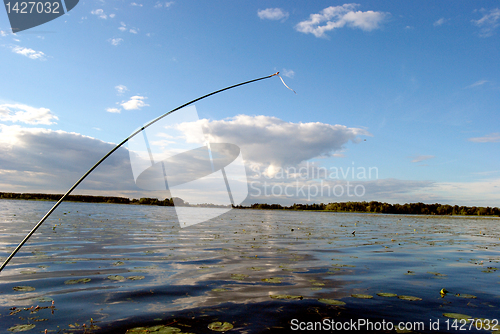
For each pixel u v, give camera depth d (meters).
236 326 3.69
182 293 5.00
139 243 10.87
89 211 36.28
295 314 4.14
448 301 4.84
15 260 7.40
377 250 10.62
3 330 3.44
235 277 6.14
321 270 7.02
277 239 13.16
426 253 10.16
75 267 6.79
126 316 3.95
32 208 37.00
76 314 3.99
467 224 34.38
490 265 8.09
